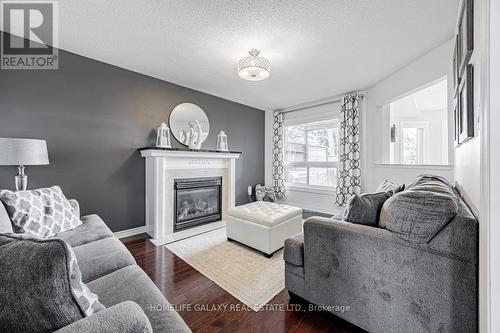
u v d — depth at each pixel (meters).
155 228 2.90
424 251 1.06
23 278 0.59
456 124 1.83
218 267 2.13
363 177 3.77
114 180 2.90
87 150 2.68
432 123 5.30
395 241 1.14
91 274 1.20
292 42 2.31
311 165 4.70
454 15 1.89
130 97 3.02
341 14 1.88
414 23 2.00
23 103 2.28
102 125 2.79
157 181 2.94
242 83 3.50
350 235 1.30
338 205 3.96
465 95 1.25
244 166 4.74
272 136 5.14
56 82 2.46
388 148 3.50
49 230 1.63
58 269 0.60
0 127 2.16
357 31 2.12
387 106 3.50
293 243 1.59
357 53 2.54
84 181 2.66
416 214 1.08
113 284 1.08
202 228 3.35
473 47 1.14
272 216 2.45
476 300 0.95
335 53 2.54
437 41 2.32
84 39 2.29
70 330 0.55
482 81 0.84
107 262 1.30
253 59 2.35
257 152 5.04
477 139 1.07
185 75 3.19
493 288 0.80
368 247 1.23
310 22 1.98
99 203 2.77
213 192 3.78
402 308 1.13
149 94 3.21
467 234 0.96
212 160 3.69
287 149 5.12
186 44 2.36
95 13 1.88
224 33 2.15
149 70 3.04
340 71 3.03
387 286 1.17
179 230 3.23
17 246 0.65
